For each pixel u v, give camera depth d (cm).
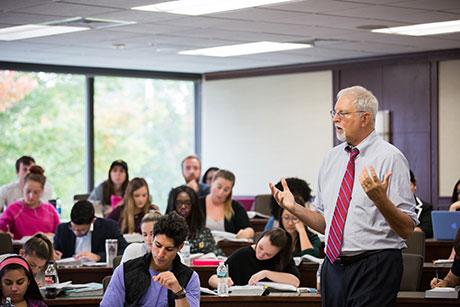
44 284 719
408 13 1078
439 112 1441
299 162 1598
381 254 518
